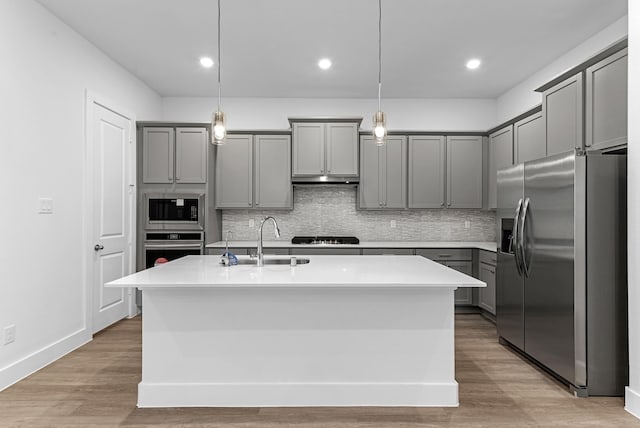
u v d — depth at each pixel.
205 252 5.02
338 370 2.58
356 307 2.58
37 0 3.20
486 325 4.52
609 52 2.85
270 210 5.70
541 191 3.08
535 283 3.16
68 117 3.61
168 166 5.04
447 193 5.44
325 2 3.25
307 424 2.33
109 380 2.95
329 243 5.34
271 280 2.37
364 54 4.24
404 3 3.26
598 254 2.68
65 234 3.54
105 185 4.24
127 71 4.73
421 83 5.13
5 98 2.89
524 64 4.51
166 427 2.29
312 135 5.32
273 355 2.58
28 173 3.11
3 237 2.86
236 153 5.36
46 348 3.27
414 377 2.58
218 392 2.56
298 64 4.52
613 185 2.68
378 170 5.43
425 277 2.48
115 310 4.47
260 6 3.31
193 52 4.22
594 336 2.68
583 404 2.59
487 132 5.40
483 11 3.38
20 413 2.46
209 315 2.57
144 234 4.98
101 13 3.42
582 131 3.19
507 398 2.68
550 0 3.20
